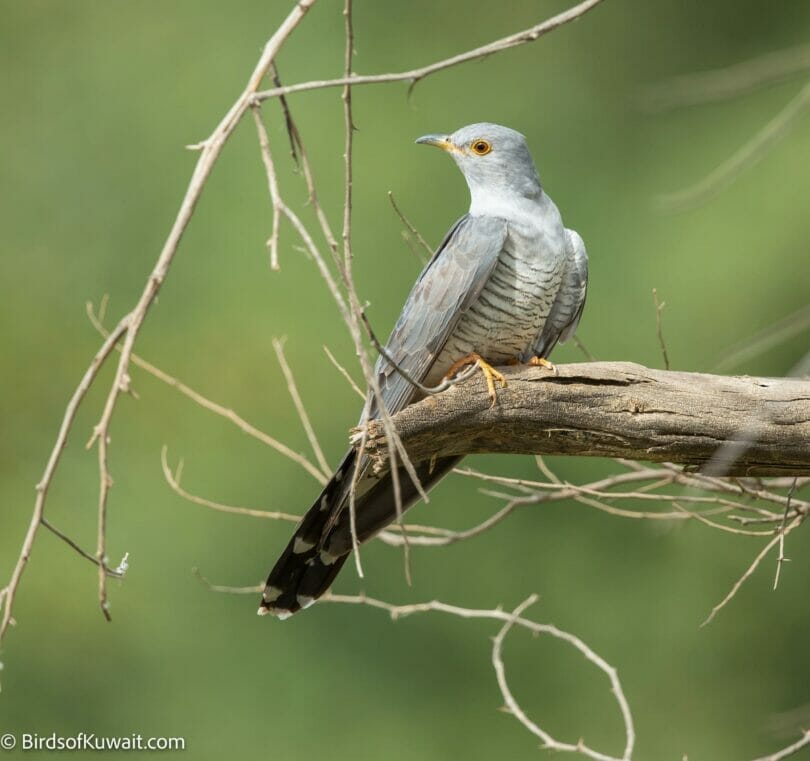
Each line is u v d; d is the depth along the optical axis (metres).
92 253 14.14
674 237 13.27
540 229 7.03
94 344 13.86
